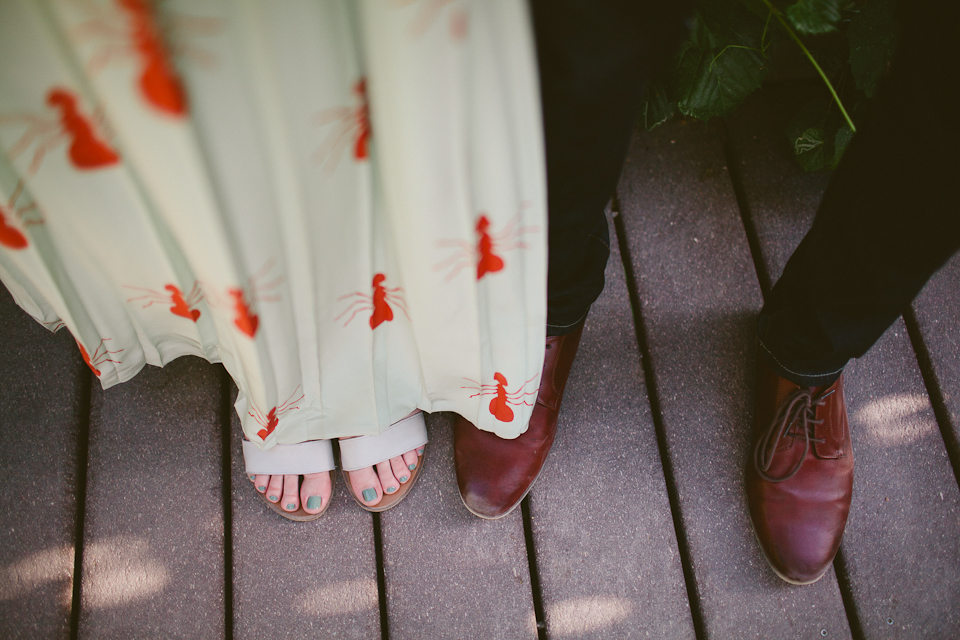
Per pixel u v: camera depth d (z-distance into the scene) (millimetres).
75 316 790
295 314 738
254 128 533
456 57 498
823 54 1211
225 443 1098
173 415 1102
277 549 1041
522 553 1056
